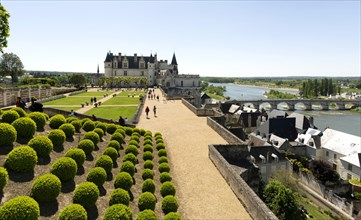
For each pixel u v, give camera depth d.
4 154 12.44
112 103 61.88
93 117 31.05
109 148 17.39
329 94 186.62
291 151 57.09
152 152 21.72
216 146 22.91
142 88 124.25
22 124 14.41
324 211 37.66
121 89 116.50
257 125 76.38
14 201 8.62
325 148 58.34
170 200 13.31
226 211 14.18
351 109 147.25
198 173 19.17
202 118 41.06
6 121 15.48
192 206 14.55
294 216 26.11
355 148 53.50
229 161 23.02
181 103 61.16
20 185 10.98
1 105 50.69
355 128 97.12
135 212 12.70
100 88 121.38
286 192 27.03
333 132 61.00
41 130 17.06
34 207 8.77
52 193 10.52
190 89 116.62
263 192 27.17
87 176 13.34
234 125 74.50
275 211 26.25
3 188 10.28
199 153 23.72
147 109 42.06
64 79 146.75
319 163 47.25
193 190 16.50
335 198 39.31
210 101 113.94
